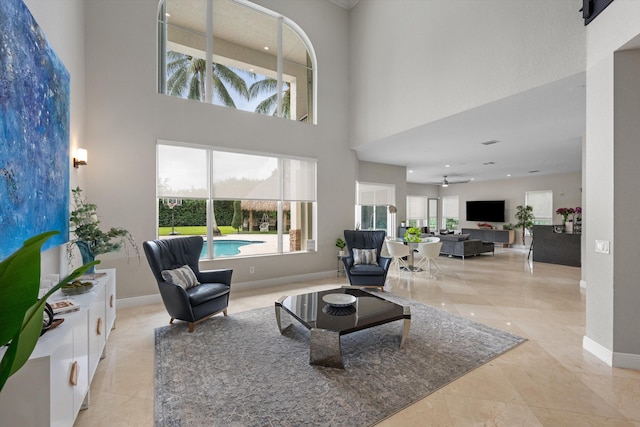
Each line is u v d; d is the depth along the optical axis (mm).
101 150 3863
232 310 3922
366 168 8047
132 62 4082
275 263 5316
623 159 2467
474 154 7000
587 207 2768
